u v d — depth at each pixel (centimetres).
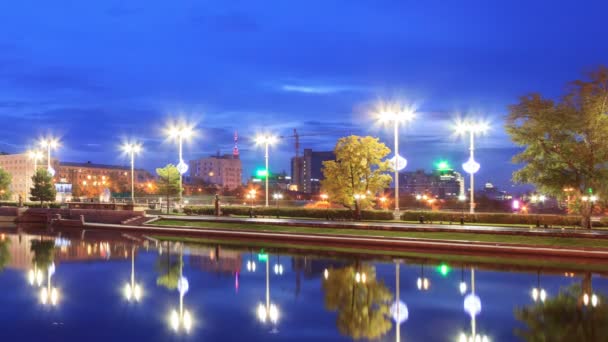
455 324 2384
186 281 3400
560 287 3139
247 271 3759
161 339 2156
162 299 2883
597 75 4734
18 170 18888
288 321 2436
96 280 3438
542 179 4838
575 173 4809
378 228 5306
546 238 4438
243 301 2844
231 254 4641
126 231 7138
